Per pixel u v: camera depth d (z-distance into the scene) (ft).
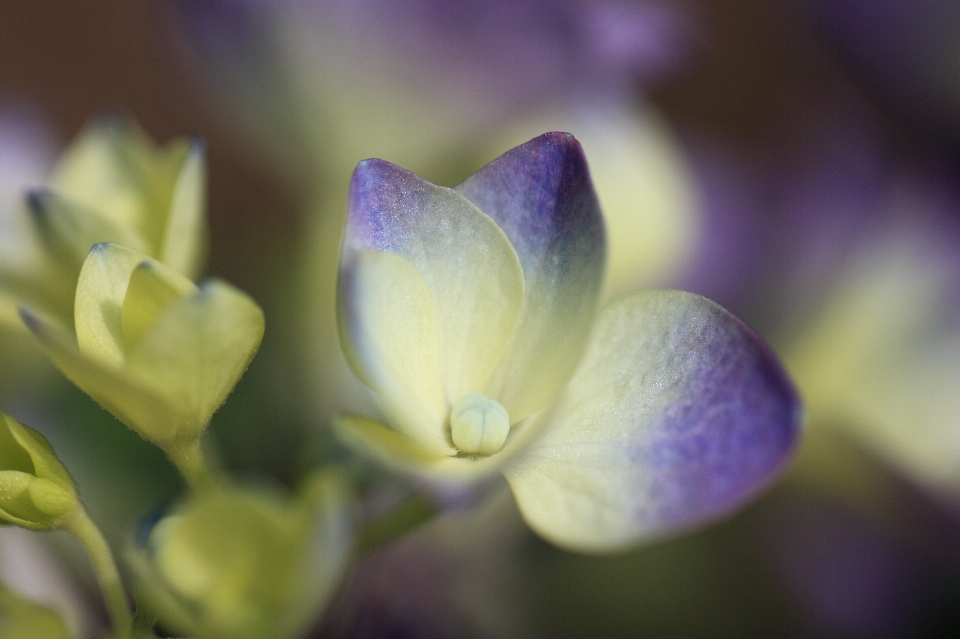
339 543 0.24
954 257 0.39
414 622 0.36
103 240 0.30
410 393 0.27
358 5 0.40
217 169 0.71
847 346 0.39
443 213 0.27
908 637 0.38
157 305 0.26
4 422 0.27
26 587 0.34
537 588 0.37
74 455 0.36
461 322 0.28
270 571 0.25
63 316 0.30
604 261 0.27
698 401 0.26
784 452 0.25
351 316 0.26
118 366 0.27
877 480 0.38
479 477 0.26
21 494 0.27
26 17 0.82
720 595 0.38
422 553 0.36
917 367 0.38
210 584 0.25
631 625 0.37
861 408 0.38
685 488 0.26
